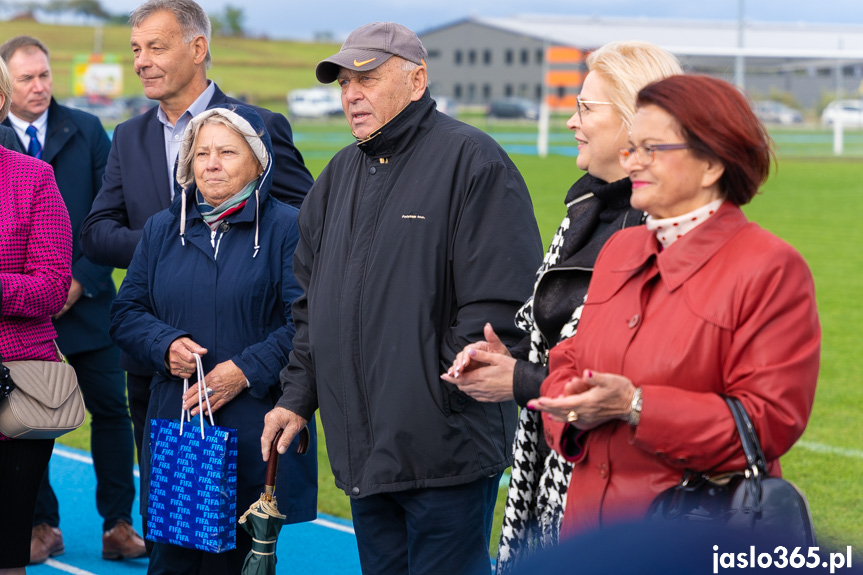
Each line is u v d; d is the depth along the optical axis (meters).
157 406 3.38
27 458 3.07
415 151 2.86
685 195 1.97
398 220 2.79
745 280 1.89
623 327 2.02
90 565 4.21
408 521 2.83
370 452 2.81
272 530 2.83
